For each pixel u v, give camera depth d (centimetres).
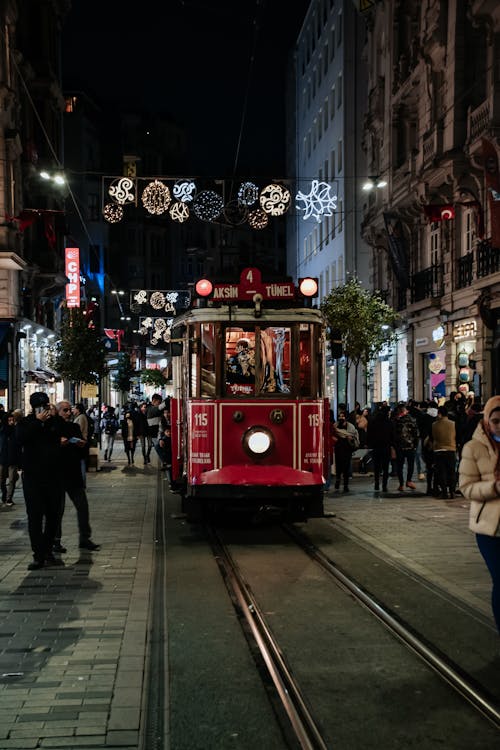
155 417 2502
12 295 3231
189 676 560
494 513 553
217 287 1182
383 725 472
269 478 1117
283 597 794
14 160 3338
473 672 562
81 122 6819
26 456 938
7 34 3219
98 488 1822
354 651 618
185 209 1773
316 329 1173
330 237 4897
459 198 2600
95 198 7050
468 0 2398
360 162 4475
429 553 998
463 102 2489
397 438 1684
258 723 476
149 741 450
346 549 1037
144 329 4544
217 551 1037
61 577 880
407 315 3127
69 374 3206
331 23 4797
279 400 1155
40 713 488
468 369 2516
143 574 895
